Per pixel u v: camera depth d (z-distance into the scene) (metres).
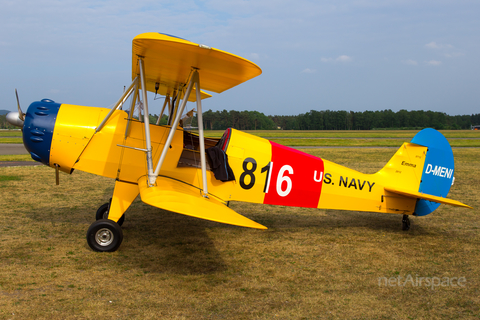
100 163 5.71
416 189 6.70
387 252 5.51
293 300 3.85
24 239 5.45
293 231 6.62
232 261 4.98
